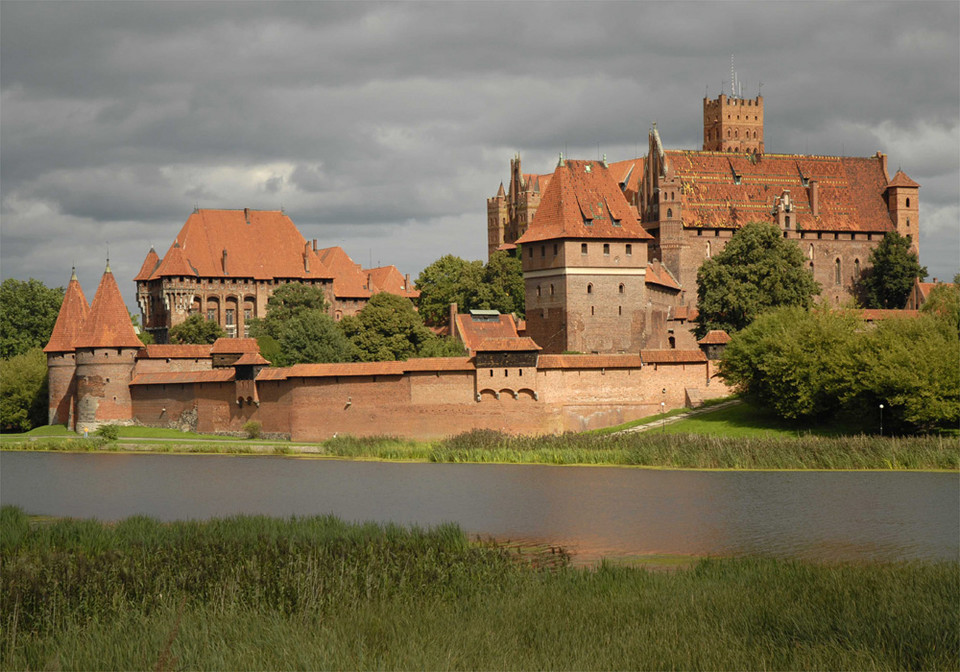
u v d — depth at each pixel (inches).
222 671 1279.5
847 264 7057.1
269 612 1524.4
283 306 6820.9
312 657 1298.0
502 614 1521.9
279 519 2341.3
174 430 4778.5
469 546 2117.4
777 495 2851.9
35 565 1845.5
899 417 3639.3
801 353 3831.2
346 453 3944.4
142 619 1486.2
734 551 2188.7
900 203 7121.1
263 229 7682.1
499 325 5900.6
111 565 1828.2
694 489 2977.4
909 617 1441.9
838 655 1307.8
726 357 4121.6
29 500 3093.0
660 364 4190.5
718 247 6683.1
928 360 3567.9
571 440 3732.8
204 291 7367.1
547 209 5433.1
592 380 4082.2
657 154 6614.2
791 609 1507.1
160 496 3132.4
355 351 5565.9
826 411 3890.3
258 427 4434.1
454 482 3216.0
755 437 3651.6
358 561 1834.4
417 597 1640.0
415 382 4082.2
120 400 4960.6
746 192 6889.8
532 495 2942.9
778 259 5123.0
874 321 5088.6
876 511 2596.0
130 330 5002.5
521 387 4010.8
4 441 4712.1
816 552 2165.4
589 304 5334.6
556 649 1348.4
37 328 7209.6
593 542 2300.7
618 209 5457.7
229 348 4921.3
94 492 3238.2
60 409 5236.2
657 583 1733.5
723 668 1272.1
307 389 4256.9
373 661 1294.3
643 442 3627.0
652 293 5708.7
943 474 3161.9
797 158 7165.4
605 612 1528.1
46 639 1428.4
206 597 1644.9
